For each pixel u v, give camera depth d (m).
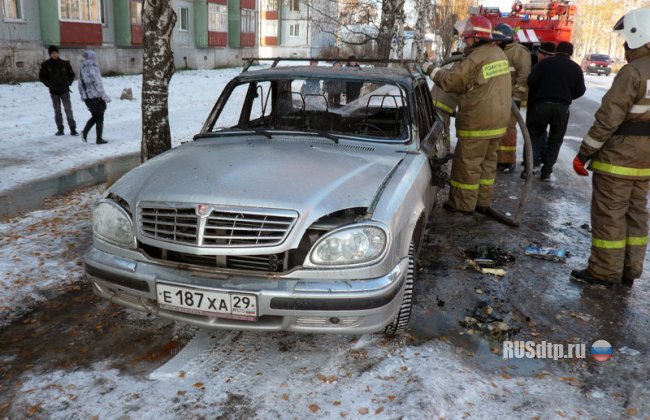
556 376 2.87
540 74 6.96
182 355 2.95
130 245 2.73
